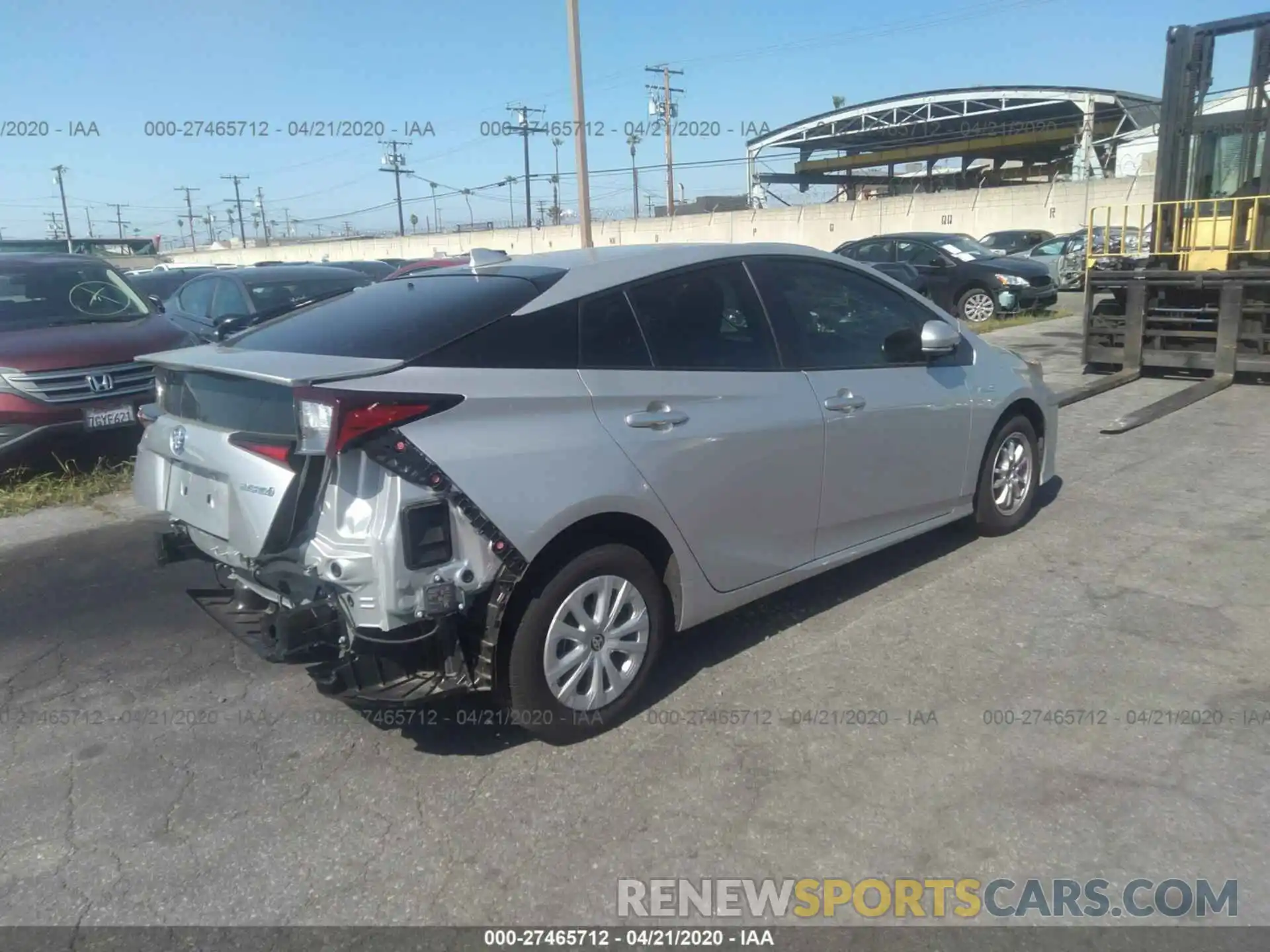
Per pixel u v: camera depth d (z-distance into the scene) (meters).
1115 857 2.91
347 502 3.10
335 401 3.02
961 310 17.16
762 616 4.66
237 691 4.16
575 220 56.66
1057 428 6.34
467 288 3.77
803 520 4.29
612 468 3.50
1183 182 10.41
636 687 3.76
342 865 3.00
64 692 4.18
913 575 5.10
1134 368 10.36
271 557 3.30
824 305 4.53
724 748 3.55
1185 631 4.34
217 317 10.39
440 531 3.13
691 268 4.04
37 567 5.77
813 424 4.21
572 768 3.46
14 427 6.98
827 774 3.37
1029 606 4.66
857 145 53.19
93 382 7.25
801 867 2.93
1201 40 10.03
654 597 3.77
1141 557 5.22
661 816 3.18
